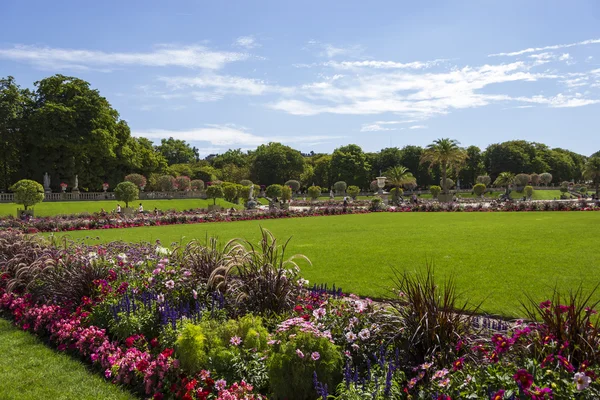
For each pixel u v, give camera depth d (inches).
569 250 525.0
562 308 157.6
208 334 187.2
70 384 199.9
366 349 182.9
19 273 340.8
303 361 161.6
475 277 390.0
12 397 187.5
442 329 174.7
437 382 144.7
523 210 1503.4
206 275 267.0
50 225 1029.8
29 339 262.7
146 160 2743.6
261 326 200.5
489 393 129.1
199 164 4426.7
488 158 4146.2
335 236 762.8
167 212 1633.9
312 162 4569.4
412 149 3996.1
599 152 4977.9
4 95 2116.1
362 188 3966.5
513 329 176.9
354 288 370.0
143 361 188.9
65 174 2263.8
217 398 159.8
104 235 871.7
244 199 2361.0
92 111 2278.5
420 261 480.4
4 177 2274.9
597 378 130.0
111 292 264.4
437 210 1644.9
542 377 133.0
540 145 4468.5
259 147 4362.7
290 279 240.4
